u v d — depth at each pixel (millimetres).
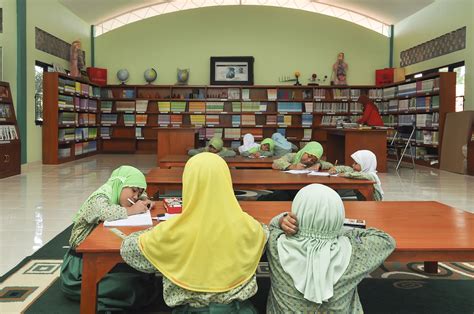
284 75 12461
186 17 12422
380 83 11883
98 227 2057
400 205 2703
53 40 10141
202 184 1601
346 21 12328
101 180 7047
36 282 2643
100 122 12406
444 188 6582
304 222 1619
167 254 1604
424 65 10656
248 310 1632
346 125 8883
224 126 12383
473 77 8695
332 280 1570
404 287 2631
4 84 7594
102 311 2219
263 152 6133
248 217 1651
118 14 12250
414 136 10055
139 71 12523
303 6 12352
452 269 2955
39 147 9516
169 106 12383
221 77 12398
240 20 12406
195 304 1602
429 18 10391
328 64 12453
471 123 8125
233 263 1584
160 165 5184
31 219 4355
